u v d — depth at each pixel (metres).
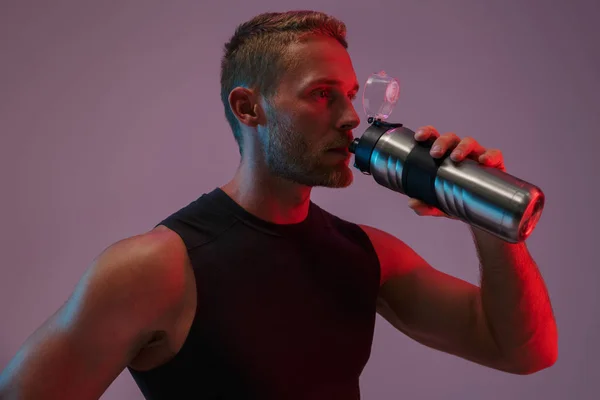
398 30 2.36
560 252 2.39
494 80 2.37
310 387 1.11
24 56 2.21
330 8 2.34
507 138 2.38
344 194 2.37
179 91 2.29
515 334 1.22
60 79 2.23
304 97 1.05
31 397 0.97
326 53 1.07
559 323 2.39
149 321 1.02
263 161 1.12
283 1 2.32
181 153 2.29
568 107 2.38
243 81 1.13
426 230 2.37
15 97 2.21
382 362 2.38
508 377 2.36
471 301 1.28
